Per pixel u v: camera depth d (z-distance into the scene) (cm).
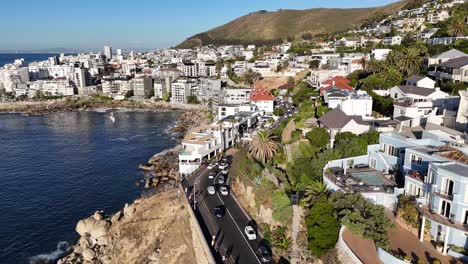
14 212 10044
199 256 6719
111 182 11956
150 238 8106
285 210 6300
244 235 6681
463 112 7656
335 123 8769
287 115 15575
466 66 10281
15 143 17100
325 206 5400
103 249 8281
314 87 17362
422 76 11556
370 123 8831
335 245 5122
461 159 4997
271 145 8975
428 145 6194
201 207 7944
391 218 5322
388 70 12988
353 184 5909
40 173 12950
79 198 10831
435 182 4769
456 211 4406
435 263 4144
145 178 12175
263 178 7669
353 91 11975
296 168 7438
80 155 14975
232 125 13462
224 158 11481
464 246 4356
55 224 9425
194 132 12744
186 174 10444
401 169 6222
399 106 9225
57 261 7950
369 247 4747
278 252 5903
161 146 16100
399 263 4222
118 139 17538
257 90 19562
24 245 8569
